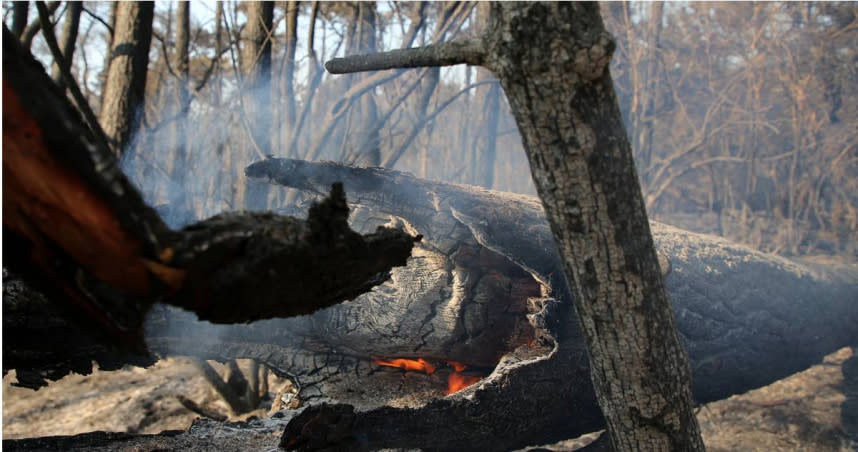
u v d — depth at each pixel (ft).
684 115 26.50
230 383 15.76
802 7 26.68
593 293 5.09
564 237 4.99
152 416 15.49
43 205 3.27
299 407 10.28
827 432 13.58
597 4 4.49
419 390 9.65
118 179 3.29
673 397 5.43
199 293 3.49
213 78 17.76
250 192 14.71
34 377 8.20
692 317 10.40
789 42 27.12
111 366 8.73
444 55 4.87
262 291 3.62
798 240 24.89
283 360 10.05
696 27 29.07
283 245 3.56
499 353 9.55
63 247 3.36
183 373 17.97
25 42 16.37
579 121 4.53
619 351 5.24
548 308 8.72
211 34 21.42
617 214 4.81
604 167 4.66
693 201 34.40
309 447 7.47
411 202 8.81
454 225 8.91
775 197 28.45
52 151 3.22
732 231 28.91
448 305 9.34
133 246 3.31
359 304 9.67
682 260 10.55
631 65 24.08
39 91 3.32
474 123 20.98
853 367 15.23
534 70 4.41
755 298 11.25
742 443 13.69
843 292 12.75
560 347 8.82
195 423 8.63
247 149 15.58
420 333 9.53
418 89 18.35
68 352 8.09
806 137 27.27
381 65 5.25
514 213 8.93
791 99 27.35
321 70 14.55
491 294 9.23
